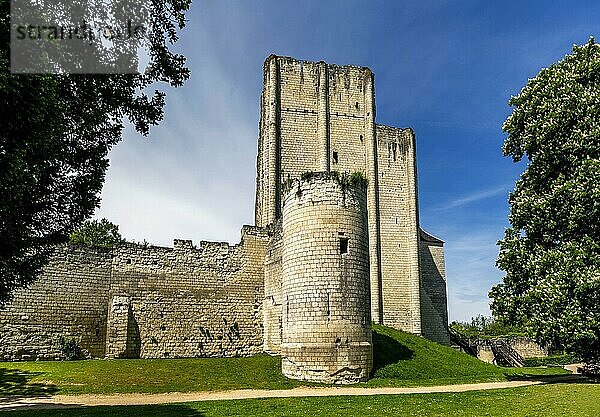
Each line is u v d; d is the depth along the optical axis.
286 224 25.86
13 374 22.78
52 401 18.30
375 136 46.12
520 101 27.39
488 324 99.75
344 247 24.41
